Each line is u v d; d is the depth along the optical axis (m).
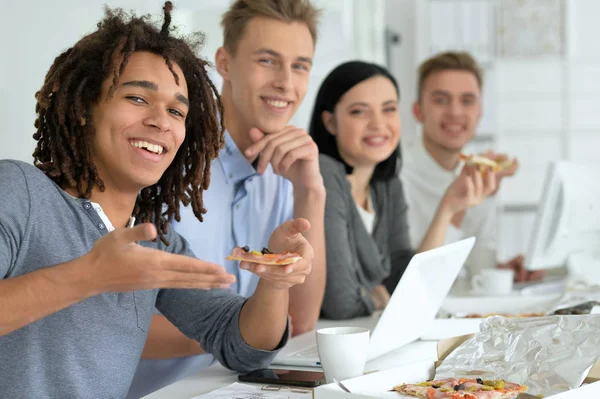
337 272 1.98
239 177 1.88
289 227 1.25
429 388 1.02
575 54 4.71
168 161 1.23
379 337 1.36
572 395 0.96
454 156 3.02
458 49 4.68
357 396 0.96
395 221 2.45
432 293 1.48
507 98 4.74
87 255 0.94
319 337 1.18
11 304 0.93
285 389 1.20
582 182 2.39
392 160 2.37
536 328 1.11
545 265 2.40
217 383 1.29
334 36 4.46
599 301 1.75
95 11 2.46
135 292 1.23
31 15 2.20
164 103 1.20
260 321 1.32
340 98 2.25
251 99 1.87
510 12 4.68
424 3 4.66
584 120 4.73
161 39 1.23
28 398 1.09
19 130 2.17
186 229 1.78
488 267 2.85
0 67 2.09
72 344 1.13
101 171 1.20
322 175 2.07
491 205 2.87
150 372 1.73
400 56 4.89
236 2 1.92
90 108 1.17
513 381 1.07
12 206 1.07
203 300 1.42
